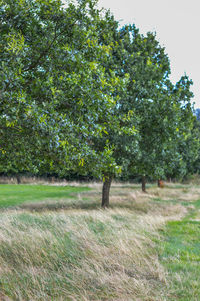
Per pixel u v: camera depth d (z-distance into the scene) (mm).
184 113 17594
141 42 16500
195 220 11680
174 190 27172
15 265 5785
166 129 13938
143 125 14148
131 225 9516
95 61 6375
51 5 6195
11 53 4789
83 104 5750
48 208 15266
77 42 6570
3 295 4488
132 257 6230
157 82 15531
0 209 14367
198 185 34625
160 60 18297
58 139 4750
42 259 6023
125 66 14508
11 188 27766
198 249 7371
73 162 5930
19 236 7145
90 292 4730
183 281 5199
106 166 5980
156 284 5117
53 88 5438
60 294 4664
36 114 4496
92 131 5656
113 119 6922
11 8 5711
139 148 14008
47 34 6383
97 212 11930
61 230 8211
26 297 4453
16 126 4945
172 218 12070
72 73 5980
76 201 17938
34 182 37531
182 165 21531
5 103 4586
